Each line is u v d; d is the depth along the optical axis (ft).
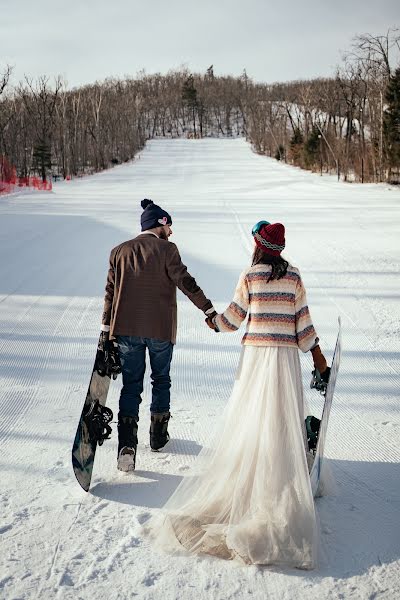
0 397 16.83
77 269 34.65
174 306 13.26
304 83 398.21
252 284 11.14
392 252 39.42
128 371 13.01
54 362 19.85
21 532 10.27
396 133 130.93
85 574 9.14
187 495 10.91
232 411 10.92
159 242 13.10
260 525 9.71
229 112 466.29
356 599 8.66
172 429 14.84
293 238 46.29
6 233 49.62
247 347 11.02
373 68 154.61
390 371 18.97
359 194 97.25
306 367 19.67
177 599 8.61
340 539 10.23
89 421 11.96
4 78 175.32
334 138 185.16
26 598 8.58
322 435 10.80
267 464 10.14
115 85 508.53
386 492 11.78
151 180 174.70
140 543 10.00
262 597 8.70
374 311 26.02
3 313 25.75
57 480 12.21
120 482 12.20
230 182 153.79
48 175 211.61
